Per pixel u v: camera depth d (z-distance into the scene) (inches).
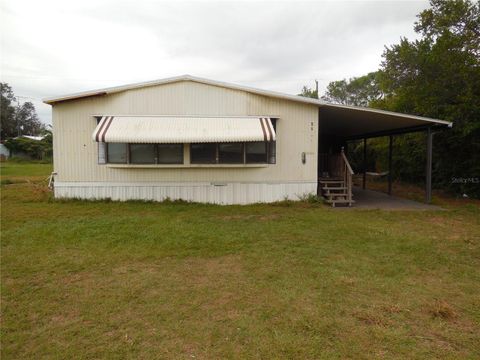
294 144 435.8
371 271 196.2
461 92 510.9
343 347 120.6
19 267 198.7
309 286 174.6
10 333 129.6
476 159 536.1
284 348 119.8
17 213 354.9
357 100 1680.6
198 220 330.0
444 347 121.6
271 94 419.8
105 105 418.0
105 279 183.3
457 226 321.7
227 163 423.5
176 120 414.9
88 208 385.7
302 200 439.8
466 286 177.3
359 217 356.8
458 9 530.6
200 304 154.6
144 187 428.5
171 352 117.7
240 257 221.1
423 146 635.5
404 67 621.0
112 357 114.6
